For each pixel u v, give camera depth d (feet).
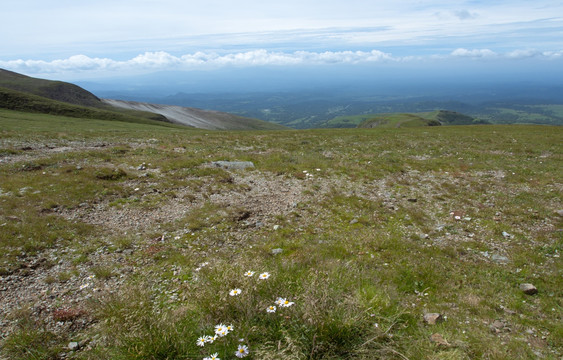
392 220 40.09
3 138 87.45
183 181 53.21
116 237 32.81
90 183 48.98
